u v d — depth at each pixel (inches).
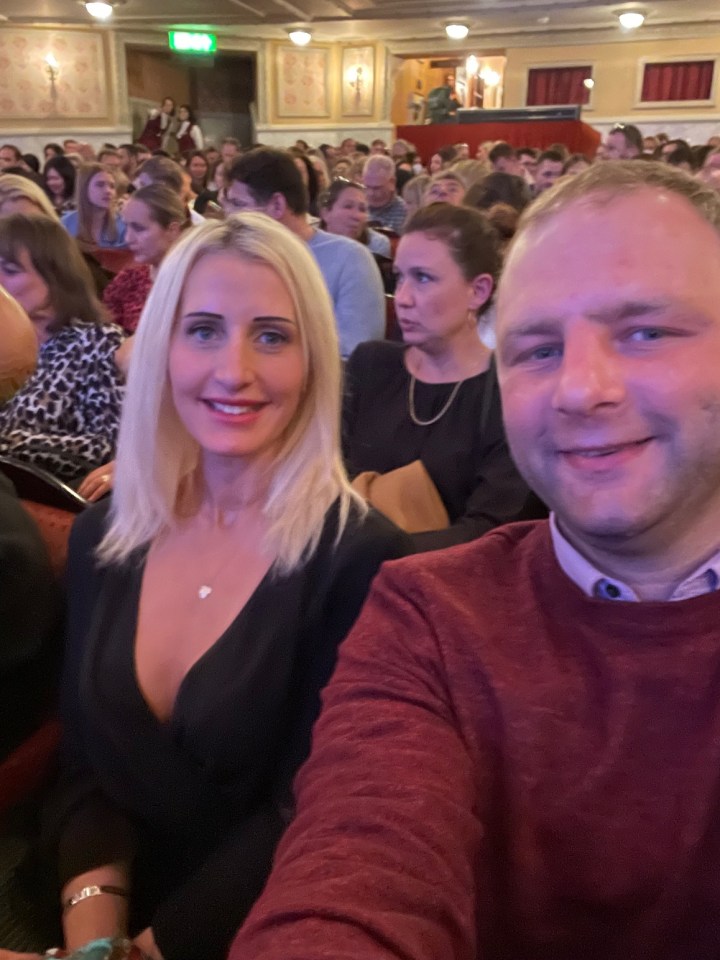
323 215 168.9
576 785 23.0
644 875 22.5
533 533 27.9
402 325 74.9
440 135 409.4
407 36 525.7
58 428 85.7
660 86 494.9
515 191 139.3
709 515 22.7
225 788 42.3
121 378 85.4
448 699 24.9
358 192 164.7
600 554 23.9
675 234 21.8
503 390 24.1
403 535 44.3
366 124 554.9
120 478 47.0
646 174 22.8
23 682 50.4
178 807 42.9
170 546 46.6
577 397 21.4
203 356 42.9
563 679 23.7
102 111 525.0
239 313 42.5
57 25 498.0
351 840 21.5
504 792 23.9
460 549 28.1
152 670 44.0
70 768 46.9
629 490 21.9
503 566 27.1
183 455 46.6
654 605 23.0
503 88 531.5
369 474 69.4
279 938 19.0
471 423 72.9
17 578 45.9
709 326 21.5
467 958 21.2
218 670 41.8
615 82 503.2
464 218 72.2
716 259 22.0
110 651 44.6
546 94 522.3
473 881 23.0
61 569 53.6
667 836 22.4
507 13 436.8
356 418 79.8
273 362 43.0
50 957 35.9
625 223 22.0
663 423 21.4
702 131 491.5
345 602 42.4
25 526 48.1
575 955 23.7
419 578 26.6
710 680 22.3
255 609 42.6
